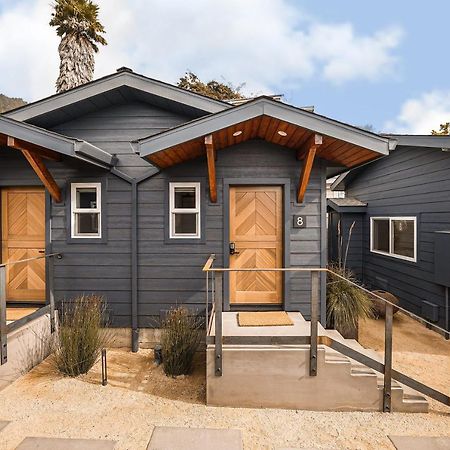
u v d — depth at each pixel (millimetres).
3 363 3699
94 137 5234
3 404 3420
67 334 4176
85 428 3053
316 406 3430
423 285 6195
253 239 4977
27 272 5277
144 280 5000
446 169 5605
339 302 4805
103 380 3838
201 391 3766
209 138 3953
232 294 4965
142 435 2969
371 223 8336
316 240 4871
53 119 5148
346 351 3432
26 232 5293
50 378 3982
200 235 4941
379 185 7910
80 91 4859
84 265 5062
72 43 10422
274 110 3916
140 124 5230
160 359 4410
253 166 4906
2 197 5305
